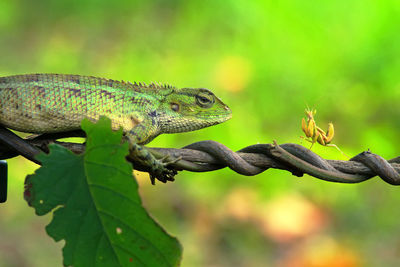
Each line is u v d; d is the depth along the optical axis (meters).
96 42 11.45
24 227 8.75
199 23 10.89
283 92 9.68
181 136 9.15
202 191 9.30
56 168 2.36
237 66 9.99
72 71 10.83
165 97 4.00
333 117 9.72
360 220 9.30
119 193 2.31
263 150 3.19
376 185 9.55
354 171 3.22
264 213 9.27
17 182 9.11
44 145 3.00
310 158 3.17
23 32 11.96
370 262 8.71
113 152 2.32
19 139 2.93
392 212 9.33
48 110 3.48
